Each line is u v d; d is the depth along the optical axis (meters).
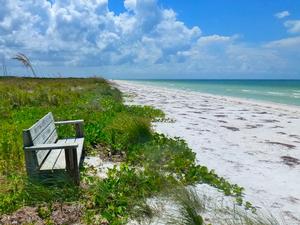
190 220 4.53
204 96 31.77
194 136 10.84
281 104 24.55
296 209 5.52
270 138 11.20
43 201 4.98
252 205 5.55
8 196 5.04
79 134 7.86
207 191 6.00
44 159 5.85
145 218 4.73
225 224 4.66
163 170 6.70
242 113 17.77
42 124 6.34
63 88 25.14
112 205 4.92
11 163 6.49
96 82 41.34
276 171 7.52
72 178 5.43
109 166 7.08
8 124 10.59
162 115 14.89
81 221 4.57
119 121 10.19
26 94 17.05
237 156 8.62
